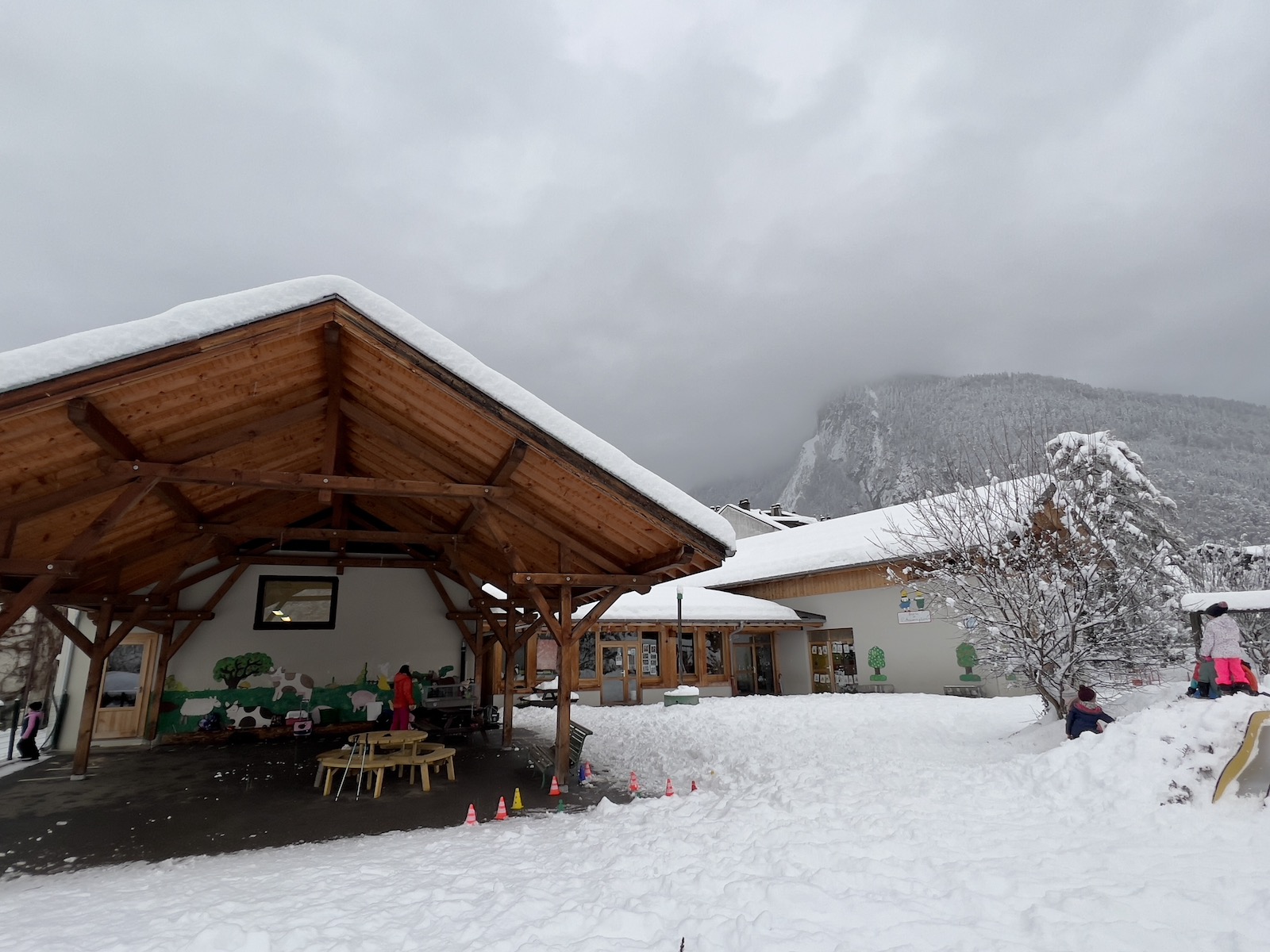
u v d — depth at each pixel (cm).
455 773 1041
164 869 593
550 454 733
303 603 1537
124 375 582
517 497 904
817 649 2373
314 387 839
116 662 1397
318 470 1231
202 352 609
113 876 579
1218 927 336
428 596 1642
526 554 1179
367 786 945
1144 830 513
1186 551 1777
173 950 388
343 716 1521
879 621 2144
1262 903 354
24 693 1894
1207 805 549
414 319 693
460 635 1652
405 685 1278
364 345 722
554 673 2631
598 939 367
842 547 2327
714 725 1455
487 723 1580
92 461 715
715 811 661
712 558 809
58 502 673
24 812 819
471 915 427
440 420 814
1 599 993
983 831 527
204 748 1328
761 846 516
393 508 1438
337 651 1543
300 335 701
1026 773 692
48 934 425
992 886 404
